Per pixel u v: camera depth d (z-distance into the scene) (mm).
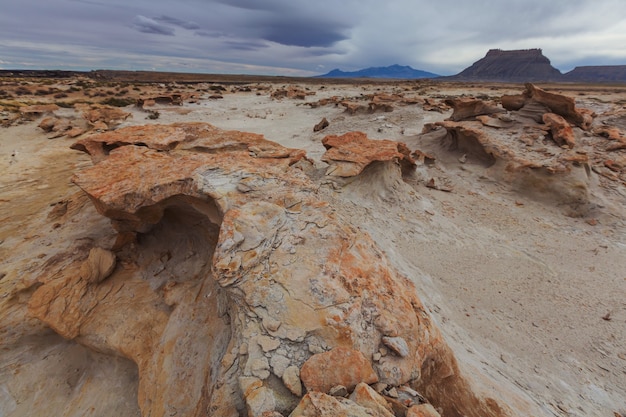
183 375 6105
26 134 26781
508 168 18250
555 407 6660
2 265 10359
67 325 7328
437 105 35188
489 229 14680
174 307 7664
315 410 3467
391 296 5617
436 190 18031
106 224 11352
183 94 48062
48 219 13188
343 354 4309
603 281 11461
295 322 4848
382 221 13547
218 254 5734
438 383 5133
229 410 3965
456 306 10047
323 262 5875
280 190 7766
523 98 23156
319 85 92000
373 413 3529
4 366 7617
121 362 7566
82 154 22734
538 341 9023
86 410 6930
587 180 16797
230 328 5629
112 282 8258
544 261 12594
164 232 9188
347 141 16359
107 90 56375
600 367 8297
